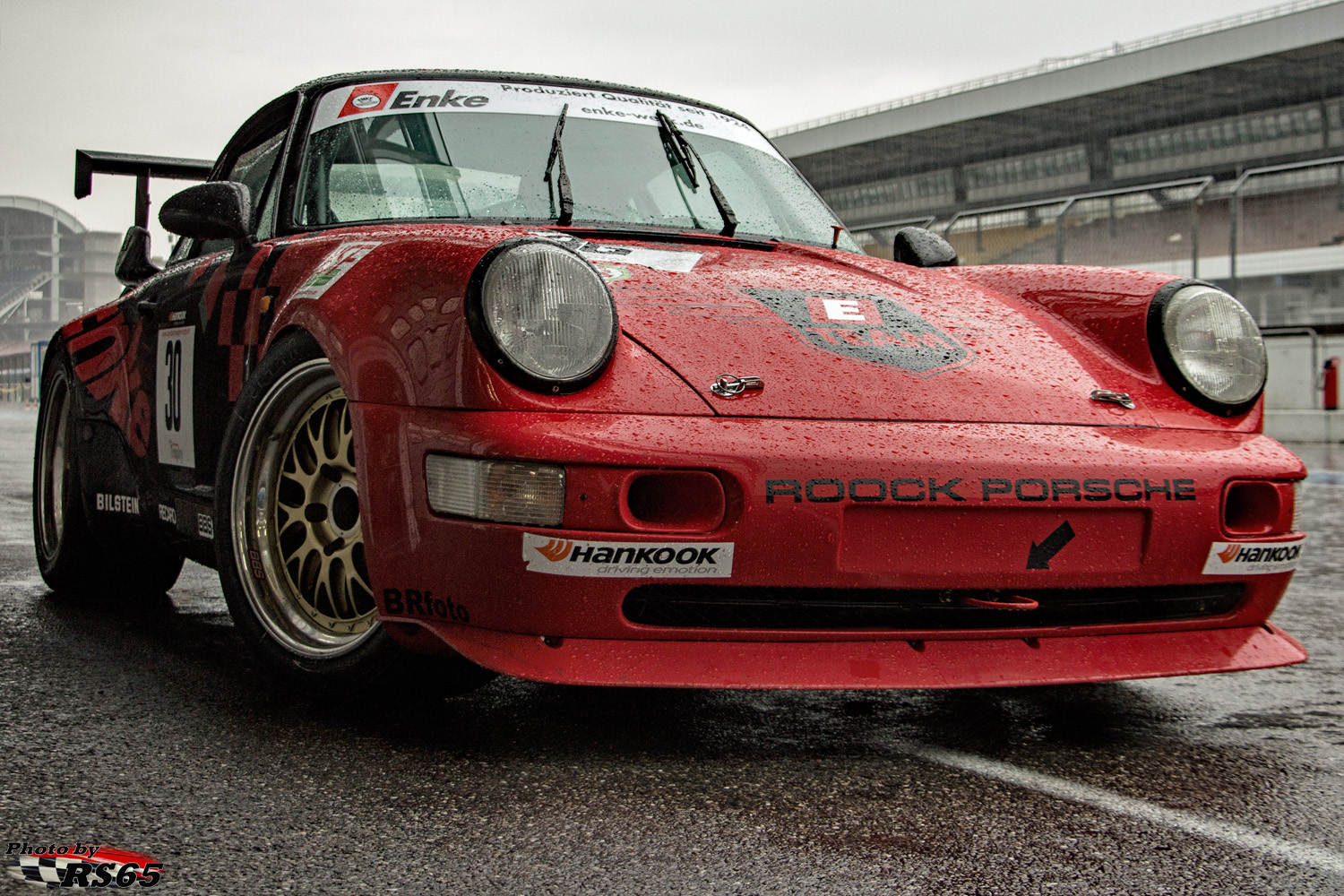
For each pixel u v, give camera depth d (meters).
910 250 2.57
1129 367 1.88
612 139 2.40
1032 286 2.11
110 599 2.78
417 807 1.35
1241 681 2.09
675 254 1.95
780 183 2.59
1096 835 1.32
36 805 1.35
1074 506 1.60
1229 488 1.71
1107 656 1.67
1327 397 11.46
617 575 1.45
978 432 1.61
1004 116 29.30
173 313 2.34
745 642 1.53
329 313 1.69
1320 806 1.43
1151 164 28.02
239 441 1.88
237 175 2.71
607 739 1.63
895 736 1.70
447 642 1.52
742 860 1.22
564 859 1.21
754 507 1.47
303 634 1.81
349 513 1.79
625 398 1.50
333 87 2.44
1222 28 26.92
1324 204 10.48
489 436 1.45
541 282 1.50
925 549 1.55
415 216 2.12
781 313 1.75
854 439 1.54
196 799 1.37
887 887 1.17
